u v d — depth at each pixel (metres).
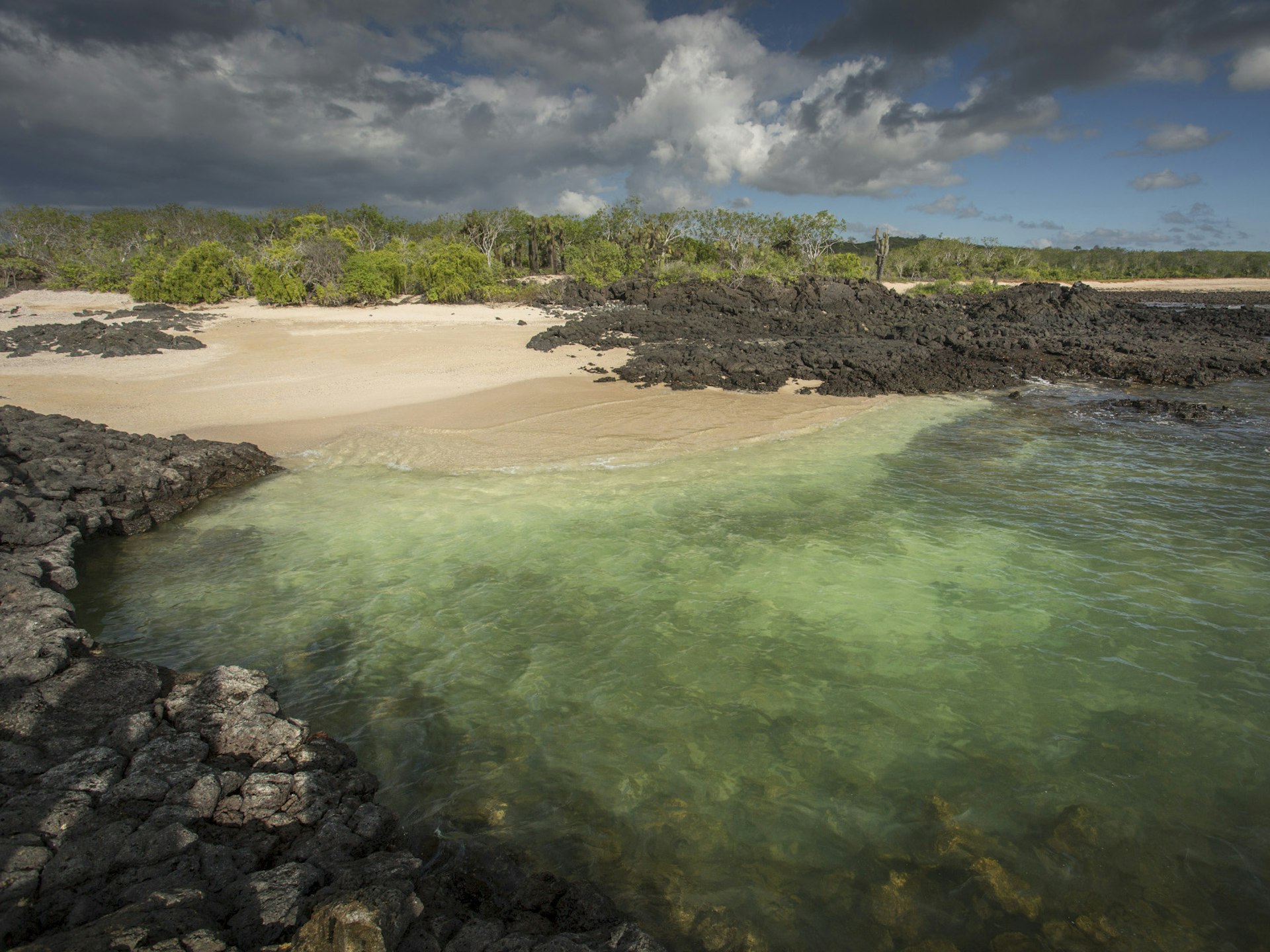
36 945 3.80
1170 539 12.29
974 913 5.36
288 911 4.77
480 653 9.16
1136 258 128.12
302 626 9.87
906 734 7.53
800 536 12.67
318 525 13.47
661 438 19.19
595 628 9.73
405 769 7.05
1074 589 10.58
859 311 51.09
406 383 27.08
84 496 13.38
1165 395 25.48
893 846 6.03
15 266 71.62
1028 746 7.32
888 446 18.56
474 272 58.34
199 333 39.50
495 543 12.52
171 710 7.34
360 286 54.25
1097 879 5.66
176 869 5.17
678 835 6.18
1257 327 41.25
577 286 58.81
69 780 5.96
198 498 14.95
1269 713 7.74
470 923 4.82
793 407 22.97
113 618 10.08
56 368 29.28
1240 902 5.44
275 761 6.79
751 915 5.35
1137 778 6.82
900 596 10.48
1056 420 21.53
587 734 7.58
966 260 104.12
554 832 6.21
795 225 76.75
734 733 7.57
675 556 11.91
